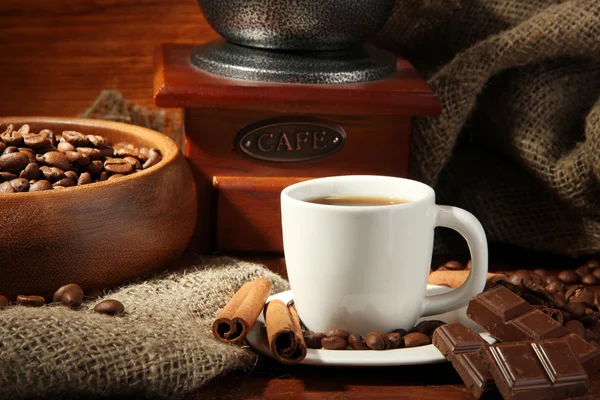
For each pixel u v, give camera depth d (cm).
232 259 72
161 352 58
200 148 75
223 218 75
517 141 78
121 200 66
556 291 69
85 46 90
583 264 77
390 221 60
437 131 78
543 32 76
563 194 76
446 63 84
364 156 76
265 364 62
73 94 92
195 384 58
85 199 65
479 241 63
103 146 72
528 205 79
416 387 60
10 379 57
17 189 66
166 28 91
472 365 58
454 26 84
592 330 64
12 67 90
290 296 66
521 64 78
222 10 74
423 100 73
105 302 63
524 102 78
